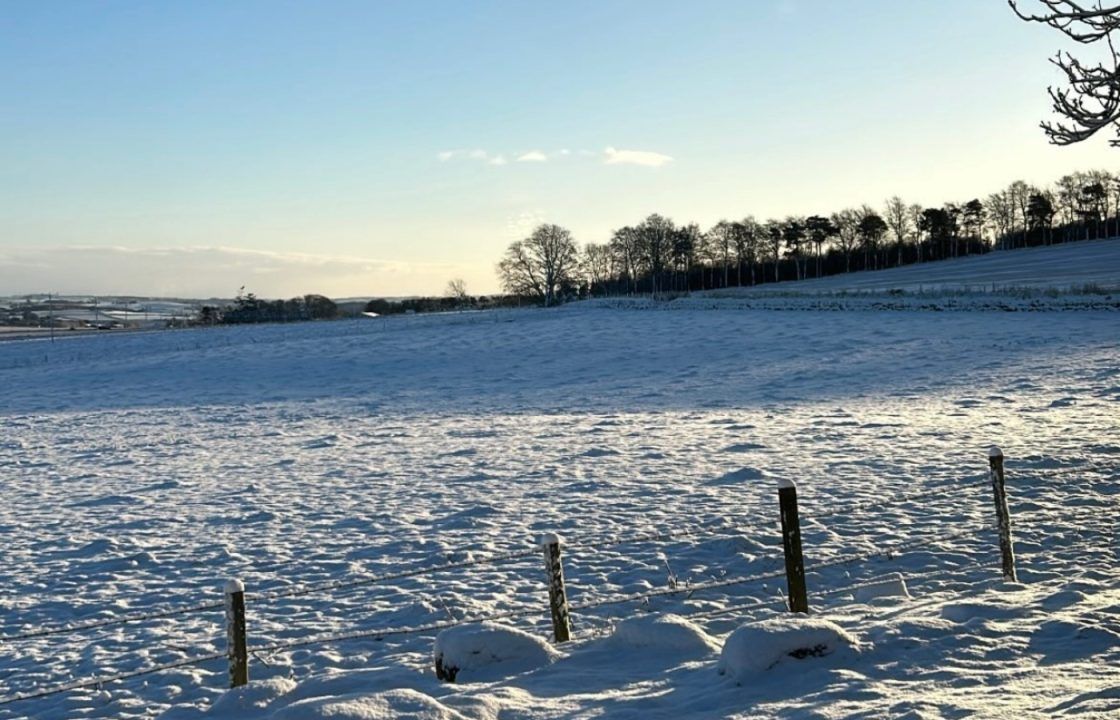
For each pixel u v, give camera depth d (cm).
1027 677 696
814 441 2519
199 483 2375
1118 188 17050
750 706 683
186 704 915
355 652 1069
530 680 809
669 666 822
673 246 16600
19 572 1558
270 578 1441
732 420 3073
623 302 9450
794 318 6856
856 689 691
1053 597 942
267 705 808
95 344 7950
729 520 1634
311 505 2008
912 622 827
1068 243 16338
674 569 1370
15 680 1057
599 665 842
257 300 13338
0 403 4791
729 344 5772
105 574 1511
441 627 1086
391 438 3044
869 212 16938
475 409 3753
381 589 1345
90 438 3425
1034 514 1563
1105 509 1540
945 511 1622
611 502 1864
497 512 1827
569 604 1213
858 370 4319
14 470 2766
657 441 2675
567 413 3488
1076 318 5475
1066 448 2120
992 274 11044
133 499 2192
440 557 1502
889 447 2341
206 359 6369
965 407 3031
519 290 14900
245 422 3678
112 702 959
